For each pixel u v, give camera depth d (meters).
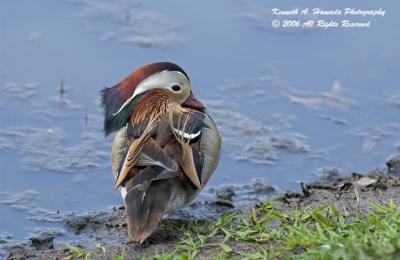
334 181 22.78
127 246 18.12
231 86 28.22
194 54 29.64
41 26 30.33
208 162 18.83
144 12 31.58
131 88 19.97
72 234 20.38
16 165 23.84
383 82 28.64
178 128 18.42
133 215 17.03
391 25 30.91
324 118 27.00
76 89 27.45
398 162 24.08
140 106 19.50
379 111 27.36
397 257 14.38
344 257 14.59
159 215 17.14
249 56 29.70
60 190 22.78
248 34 30.66
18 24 30.33
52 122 25.95
